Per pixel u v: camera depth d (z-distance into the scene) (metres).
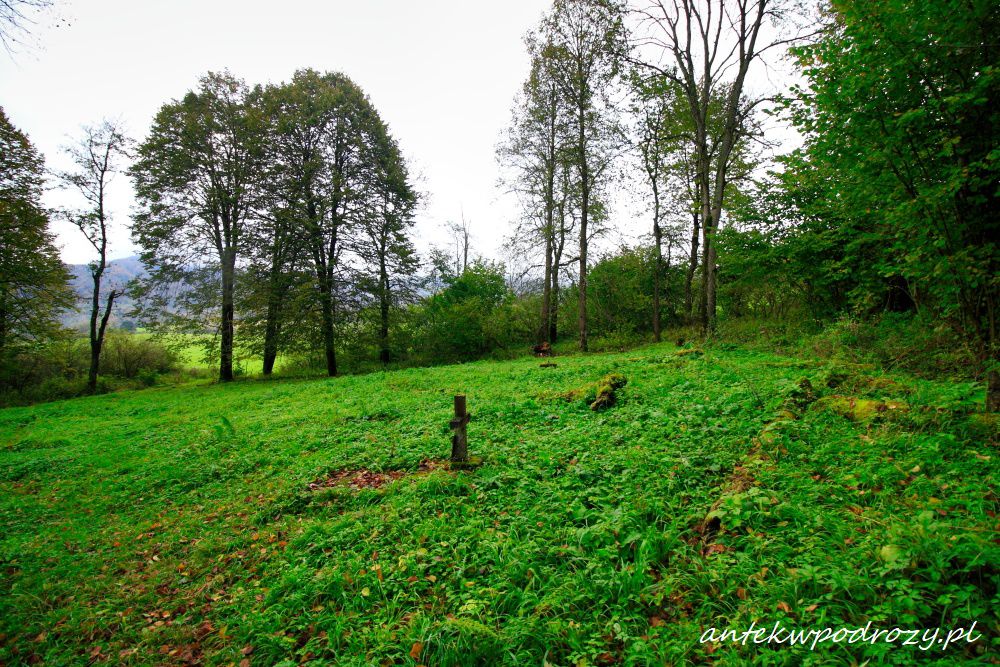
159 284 24.81
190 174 24.17
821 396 6.59
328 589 4.06
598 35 20.45
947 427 4.78
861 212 5.68
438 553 4.29
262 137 24.81
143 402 19.56
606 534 3.96
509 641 3.04
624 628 2.99
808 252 12.42
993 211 4.48
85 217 25.50
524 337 31.41
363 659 3.16
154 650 3.79
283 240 23.59
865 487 4.07
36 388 25.45
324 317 24.06
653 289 29.03
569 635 3.01
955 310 5.54
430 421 9.50
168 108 23.95
